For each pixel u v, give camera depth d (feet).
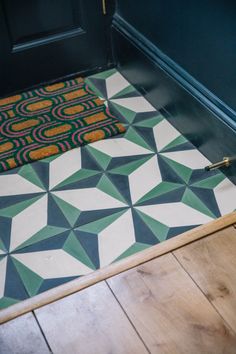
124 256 6.27
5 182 7.48
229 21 6.03
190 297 5.16
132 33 8.68
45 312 5.13
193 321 4.96
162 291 5.23
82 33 9.14
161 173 7.40
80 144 8.02
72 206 7.00
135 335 4.90
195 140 7.77
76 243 6.48
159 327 4.94
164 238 6.44
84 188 7.26
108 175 7.45
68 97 9.09
